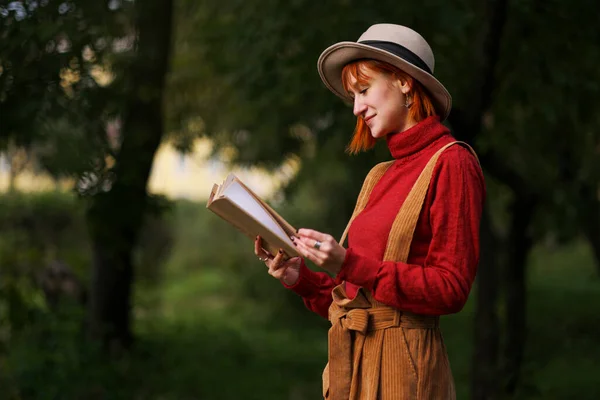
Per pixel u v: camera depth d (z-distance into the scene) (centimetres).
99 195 676
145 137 718
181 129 1057
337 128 660
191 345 1038
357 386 230
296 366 1006
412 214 223
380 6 549
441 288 213
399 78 232
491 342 654
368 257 218
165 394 789
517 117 735
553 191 803
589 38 582
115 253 754
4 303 774
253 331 1284
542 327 1213
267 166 1124
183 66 977
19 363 693
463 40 588
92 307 839
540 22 575
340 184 1345
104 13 507
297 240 220
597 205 927
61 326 785
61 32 491
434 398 226
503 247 861
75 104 530
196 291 1620
